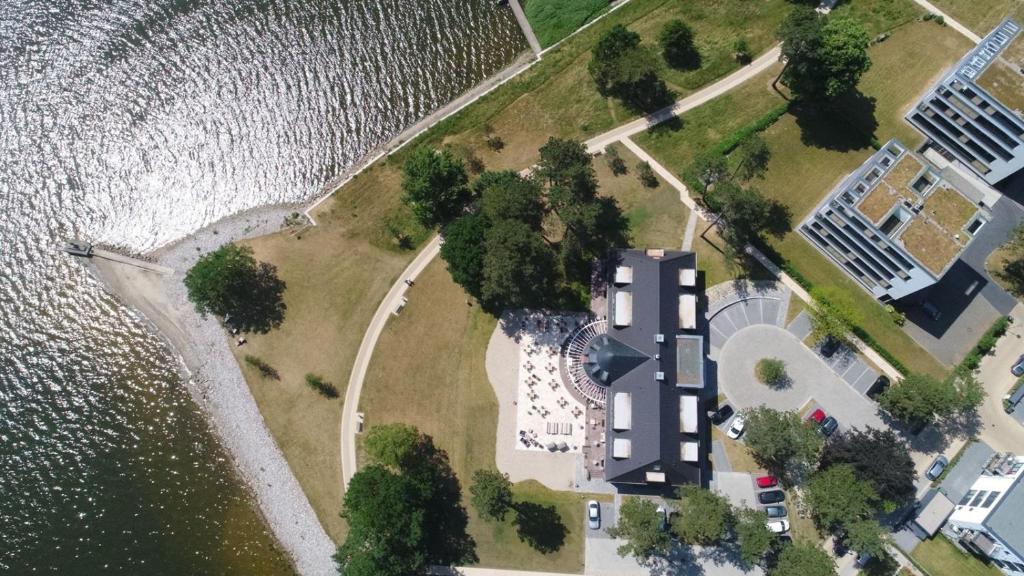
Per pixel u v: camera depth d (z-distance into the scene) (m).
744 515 92.50
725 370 102.00
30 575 102.25
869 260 98.62
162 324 110.75
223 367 108.25
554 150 101.06
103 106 120.31
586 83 116.56
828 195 106.12
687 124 111.75
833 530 96.25
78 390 108.62
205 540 103.69
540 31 121.94
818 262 104.81
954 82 98.62
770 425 91.88
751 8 116.88
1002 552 88.12
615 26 113.19
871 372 100.38
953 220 91.69
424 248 109.75
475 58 121.56
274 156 117.81
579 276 106.19
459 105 119.12
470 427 102.25
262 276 110.31
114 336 110.69
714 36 116.38
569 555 98.56
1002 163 99.62
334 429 104.38
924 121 106.06
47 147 118.44
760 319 103.19
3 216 115.38
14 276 113.00
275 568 102.25
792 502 97.75
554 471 100.31
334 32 123.06
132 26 124.31
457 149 114.88
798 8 105.38
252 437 105.88
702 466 99.06
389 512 91.12
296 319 108.38
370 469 96.94
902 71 110.62
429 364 104.88
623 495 99.00
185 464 105.94
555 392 102.12
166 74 121.81
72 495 104.88
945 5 112.88
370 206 113.25
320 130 118.69
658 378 93.50
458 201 110.44
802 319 102.75
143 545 103.69
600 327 103.69
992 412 98.12
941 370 99.38
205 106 120.12
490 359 104.12
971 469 96.25
